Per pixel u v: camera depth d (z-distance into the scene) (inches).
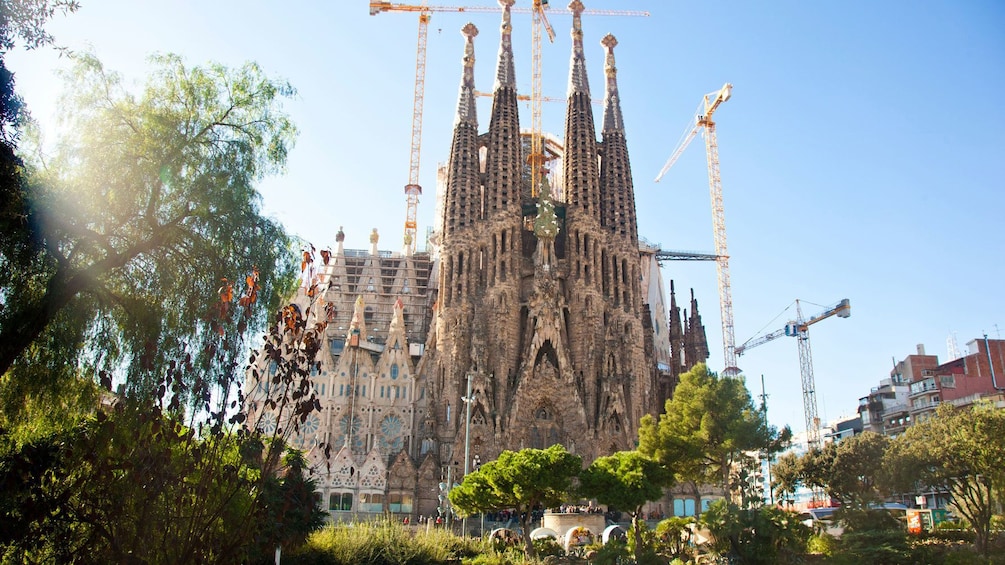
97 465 850.8
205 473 861.2
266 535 1444.4
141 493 852.0
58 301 999.0
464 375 4451.3
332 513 4060.0
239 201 1168.2
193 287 1100.5
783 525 1838.1
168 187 1138.7
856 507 2605.8
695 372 2785.4
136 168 1091.3
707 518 1898.4
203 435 937.5
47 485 881.5
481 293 4729.3
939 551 1989.4
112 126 1124.5
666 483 2559.1
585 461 4256.9
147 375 989.2
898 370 6131.9
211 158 1185.4
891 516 2487.7
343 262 5679.1
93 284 1055.6
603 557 2176.4
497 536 2578.7
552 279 4677.7
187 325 1081.4
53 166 1079.0
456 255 4763.8
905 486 2257.6
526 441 4357.8
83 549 821.9
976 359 5073.8
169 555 836.6
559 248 5064.0
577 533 2723.9
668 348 6250.0
